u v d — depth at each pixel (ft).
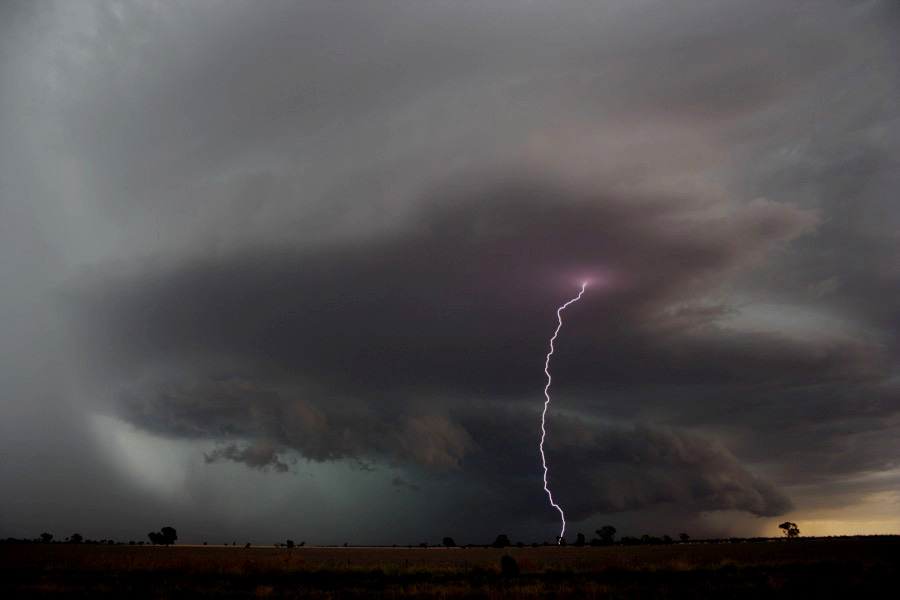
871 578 88.89
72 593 79.56
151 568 117.80
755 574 103.81
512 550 369.71
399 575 113.50
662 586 87.51
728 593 77.30
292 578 107.86
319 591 84.23
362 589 87.76
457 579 106.32
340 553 319.47
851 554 163.32
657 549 302.25
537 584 91.30
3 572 110.93
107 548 326.85
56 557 163.32
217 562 127.13
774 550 229.66
